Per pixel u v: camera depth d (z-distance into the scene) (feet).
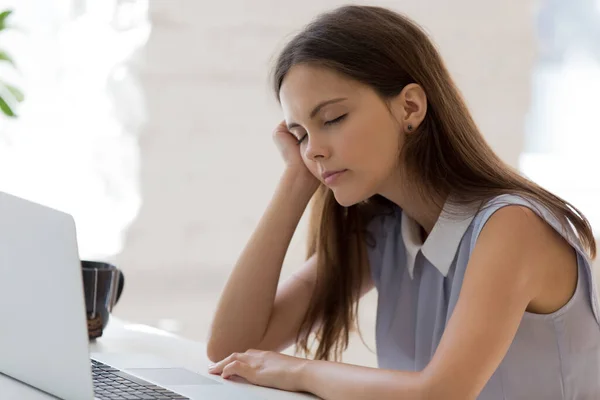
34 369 4.57
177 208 11.99
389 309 6.51
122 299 11.80
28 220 4.36
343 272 6.59
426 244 5.88
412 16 12.65
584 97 14.01
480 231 5.33
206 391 4.80
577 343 5.62
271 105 12.24
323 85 5.41
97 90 11.59
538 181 13.88
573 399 5.71
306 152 5.53
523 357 5.60
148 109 11.77
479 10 12.94
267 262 6.29
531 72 13.30
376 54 5.50
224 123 12.09
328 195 6.51
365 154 5.48
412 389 4.74
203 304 12.15
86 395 4.28
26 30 11.25
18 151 11.34
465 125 5.79
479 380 4.81
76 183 11.58
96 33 11.52
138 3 11.62
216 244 12.18
